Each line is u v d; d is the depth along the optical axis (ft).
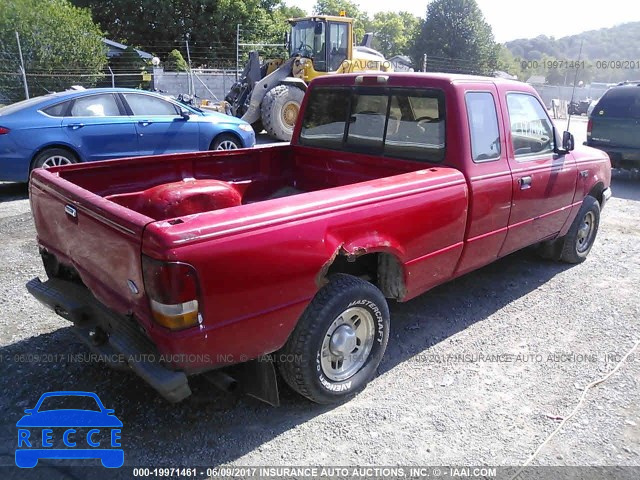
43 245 12.00
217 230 8.34
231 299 8.62
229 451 9.56
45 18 68.90
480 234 13.37
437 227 11.98
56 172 12.21
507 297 16.29
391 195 10.85
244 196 15.72
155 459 9.33
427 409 10.80
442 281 13.12
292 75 48.57
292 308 9.48
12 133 24.73
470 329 14.21
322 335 10.07
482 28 152.15
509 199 13.94
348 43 49.80
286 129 46.60
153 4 123.03
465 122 12.67
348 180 15.17
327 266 9.77
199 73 88.07
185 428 10.14
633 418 10.57
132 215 8.58
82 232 9.91
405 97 13.56
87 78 72.49
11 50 66.80
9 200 26.27
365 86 14.46
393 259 11.60
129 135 27.86
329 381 10.61
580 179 17.11
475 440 9.92
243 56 115.75
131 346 8.84
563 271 18.52
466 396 11.24
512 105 14.30
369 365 11.33
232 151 15.25
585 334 13.99
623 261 19.66
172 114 29.86
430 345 13.34
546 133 15.70
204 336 8.45
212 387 11.43
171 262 7.88
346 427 10.25
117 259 8.93
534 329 14.24
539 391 11.43
